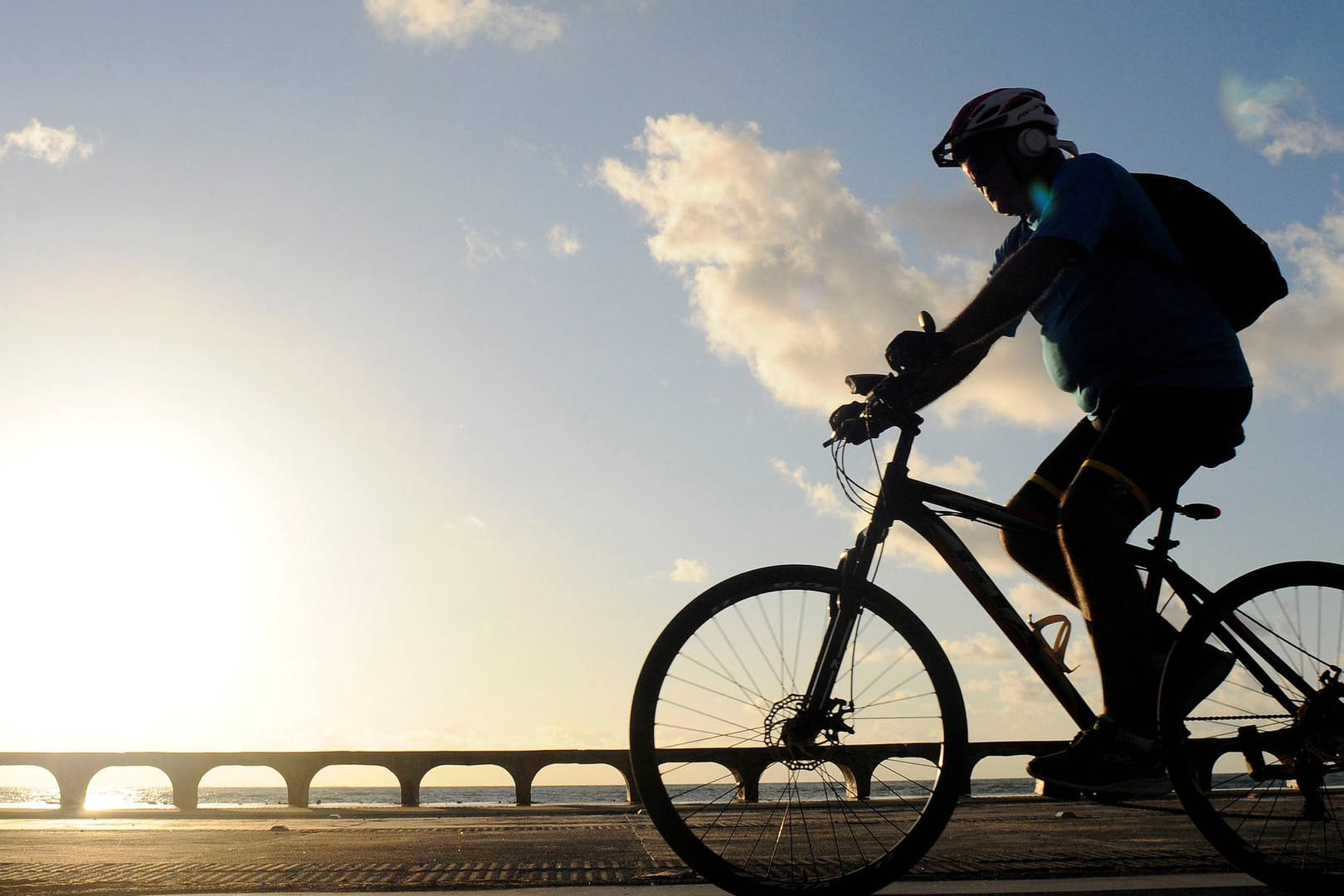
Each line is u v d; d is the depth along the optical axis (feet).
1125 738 9.78
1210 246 10.40
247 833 21.65
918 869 12.43
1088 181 10.07
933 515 10.78
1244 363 10.48
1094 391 10.66
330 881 11.82
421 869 13.01
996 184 11.25
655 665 10.43
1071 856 13.80
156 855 15.34
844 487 11.00
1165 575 10.37
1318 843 9.78
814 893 10.00
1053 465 11.37
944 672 10.34
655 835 19.24
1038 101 11.00
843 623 10.50
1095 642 9.95
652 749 10.30
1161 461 10.10
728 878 10.08
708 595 10.59
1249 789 9.95
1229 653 10.18
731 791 10.30
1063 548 10.21
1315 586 10.09
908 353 9.99
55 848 16.98
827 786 10.31
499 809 39.83
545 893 10.91
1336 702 9.82
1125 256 10.36
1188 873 12.09
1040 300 10.99
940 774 10.18
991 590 10.57
